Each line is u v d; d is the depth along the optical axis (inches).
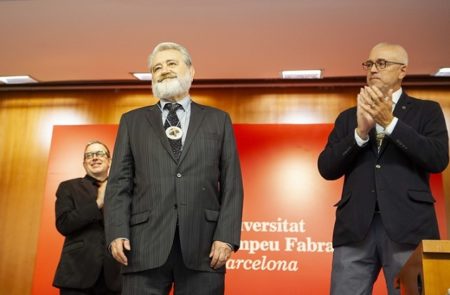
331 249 184.9
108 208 87.4
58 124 214.7
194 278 83.7
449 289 55.7
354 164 97.6
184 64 97.3
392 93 95.4
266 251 185.8
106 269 127.9
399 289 84.4
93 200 135.0
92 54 189.2
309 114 207.3
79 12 163.3
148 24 169.9
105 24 170.1
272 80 208.4
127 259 84.4
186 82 96.1
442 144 93.1
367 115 91.9
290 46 181.8
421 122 97.8
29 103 218.7
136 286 83.0
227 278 184.1
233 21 167.9
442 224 181.0
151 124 92.6
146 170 88.3
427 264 58.4
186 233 84.0
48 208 197.2
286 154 195.5
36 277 189.2
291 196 191.0
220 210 88.4
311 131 197.8
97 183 141.7
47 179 200.7
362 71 197.3
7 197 208.2
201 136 90.8
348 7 159.5
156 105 96.8
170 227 84.0
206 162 89.0
